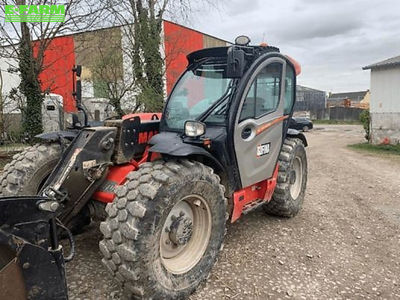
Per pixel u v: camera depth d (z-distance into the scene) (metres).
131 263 2.45
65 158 2.99
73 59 11.09
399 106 14.54
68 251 3.49
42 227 2.05
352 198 5.93
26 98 10.05
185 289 2.79
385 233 4.32
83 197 2.96
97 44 10.58
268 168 3.98
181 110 3.55
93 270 3.15
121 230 2.46
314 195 6.08
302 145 4.88
